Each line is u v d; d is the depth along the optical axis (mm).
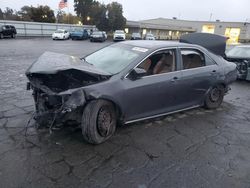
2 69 9250
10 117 4461
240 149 3826
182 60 4672
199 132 4336
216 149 3775
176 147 3750
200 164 3334
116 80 3736
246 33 66188
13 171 2938
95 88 3477
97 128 3588
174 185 2863
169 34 69625
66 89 3414
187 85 4691
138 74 3871
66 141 3701
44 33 41938
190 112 5312
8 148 3426
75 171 3010
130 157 3389
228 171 3207
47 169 3018
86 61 4547
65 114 3418
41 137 3777
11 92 6066
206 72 5035
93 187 2752
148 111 4254
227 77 5473
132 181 2891
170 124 4602
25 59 12406
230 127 4656
